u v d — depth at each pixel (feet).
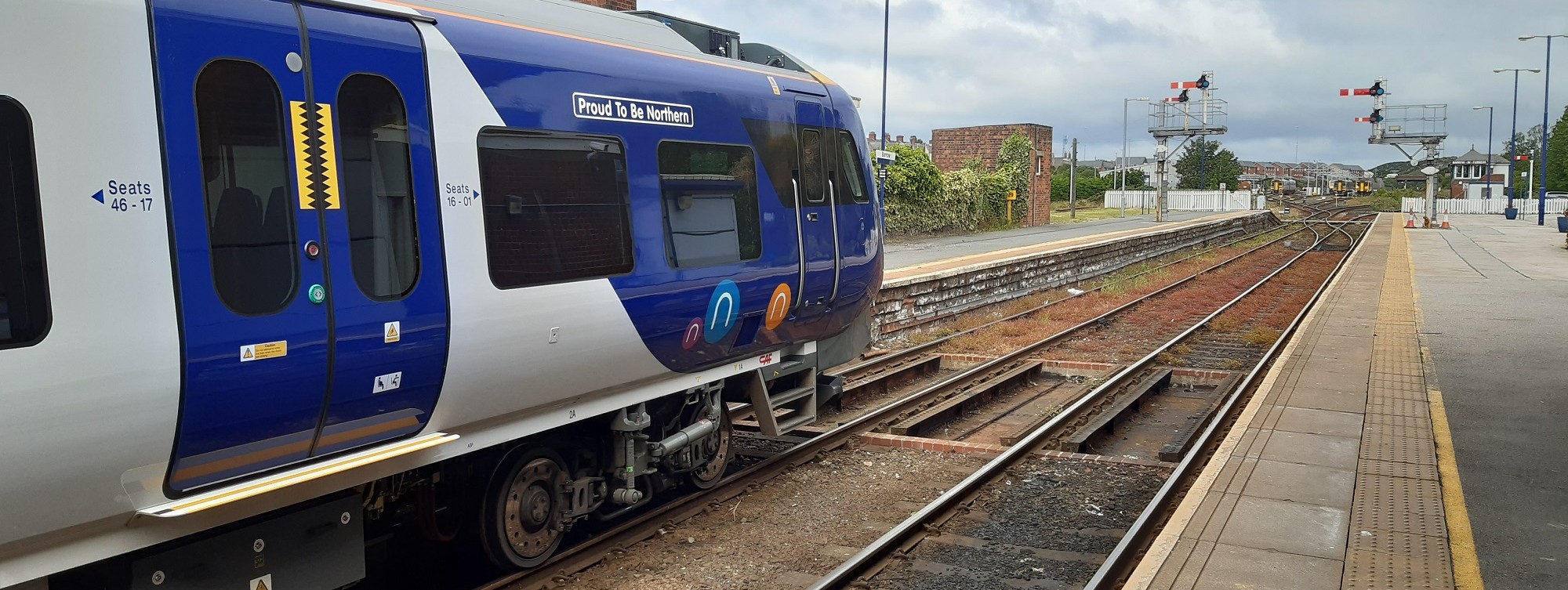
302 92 13.28
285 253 12.99
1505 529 18.40
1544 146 163.63
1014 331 51.72
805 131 24.52
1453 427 26.58
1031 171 158.92
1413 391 31.60
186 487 12.55
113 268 11.28
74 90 11.03
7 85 10.53
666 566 19.47
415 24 15.12
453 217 15.26
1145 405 37.01
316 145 13.41
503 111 16.24
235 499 12.72
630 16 21.11
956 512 22.27
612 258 18.30
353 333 13.76
